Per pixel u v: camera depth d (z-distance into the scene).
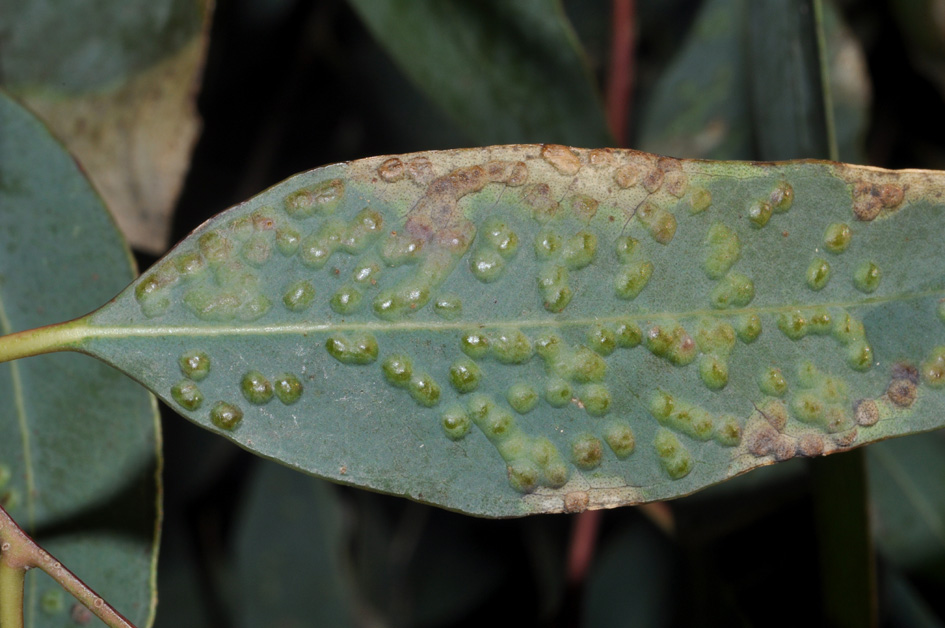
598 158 0.21
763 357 0.21
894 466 0.26
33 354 0.20
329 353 0.21
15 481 0.21
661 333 0.21
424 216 0.21
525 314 0.21
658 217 0.21
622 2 0.27
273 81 0.30
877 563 0.26
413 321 0.21
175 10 0.23
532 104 0.24
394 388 0.21
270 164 0.31
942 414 0.21
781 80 0.23
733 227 0.21
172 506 0.30
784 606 0.25
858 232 0.21
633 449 0.21
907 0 0.27
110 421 0.21
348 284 0.21
